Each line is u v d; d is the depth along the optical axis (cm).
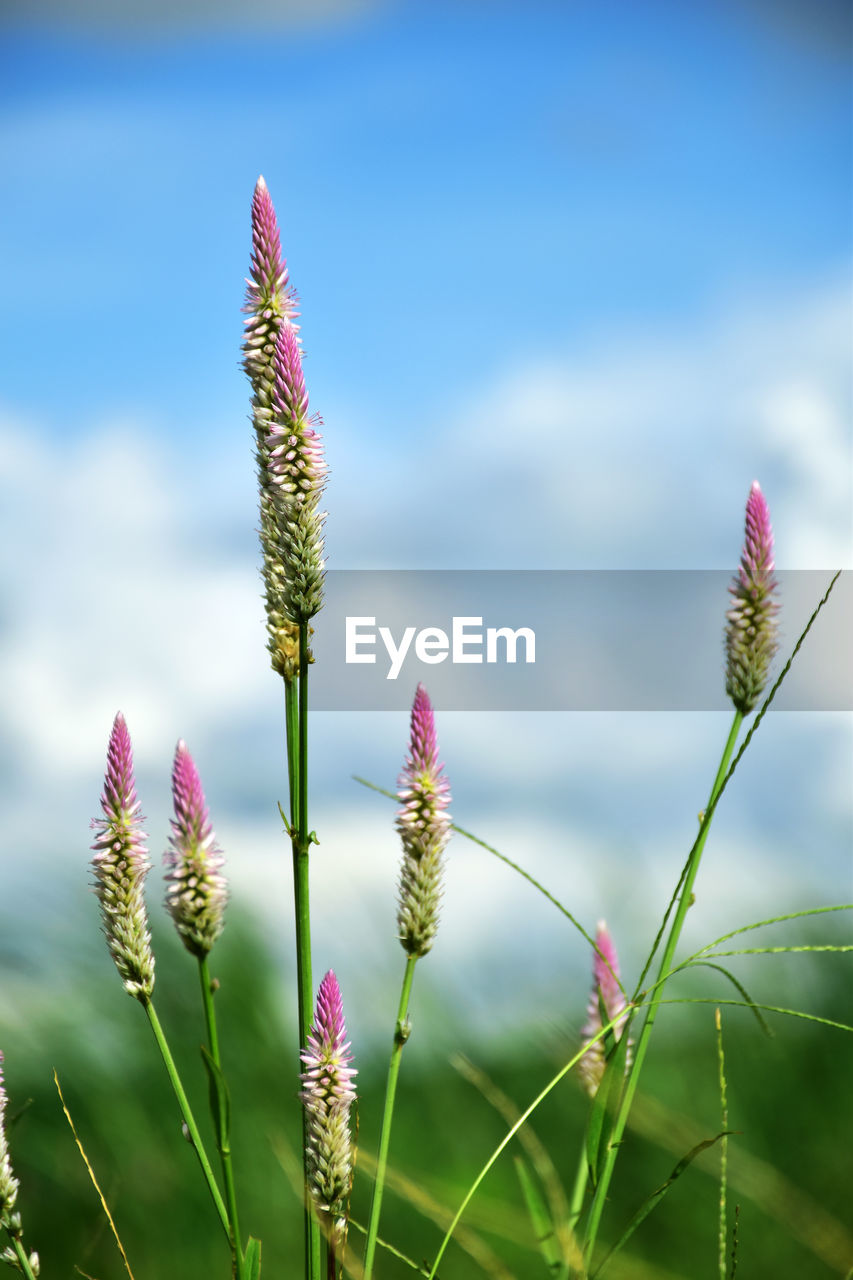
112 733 77
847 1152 106
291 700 79
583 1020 113
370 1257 77
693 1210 105
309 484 78
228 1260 112
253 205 80
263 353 79
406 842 79
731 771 81
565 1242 81
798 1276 101
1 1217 78
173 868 76
